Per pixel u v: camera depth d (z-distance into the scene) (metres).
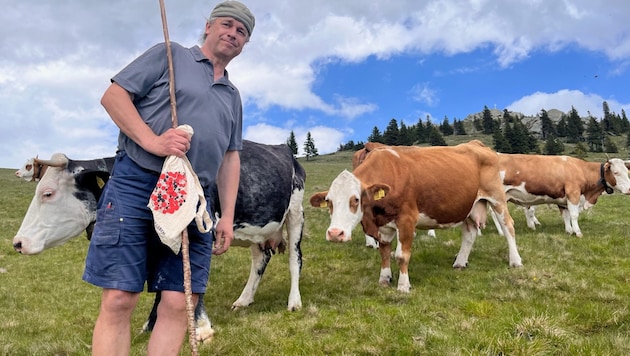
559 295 6.74
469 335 5.06
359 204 7.40
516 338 4.80
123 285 2.80
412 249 10.60
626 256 9.29
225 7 3.23
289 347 5.13
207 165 3.15
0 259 12.22
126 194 2.89
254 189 6.41
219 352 5.09
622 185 13.12
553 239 11.05
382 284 8.02
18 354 5.45
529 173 12.75
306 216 17.97
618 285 7.26
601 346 4.57
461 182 8.40
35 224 4.56
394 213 7.80
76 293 8.84
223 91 3.29
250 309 6.95
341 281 8.41
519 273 7.99
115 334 2.83
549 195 12.71
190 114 3.02
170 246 2.76
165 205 2.78
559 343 4.78
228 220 3.57
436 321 5.80
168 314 3.03
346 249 11.22
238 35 3.23
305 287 8.11
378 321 5.80
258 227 6.64
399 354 4.79
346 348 4.99
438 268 9.05
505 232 8.99
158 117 2.96
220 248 3.58
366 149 12.19
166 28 3.03
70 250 13.27
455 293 7.20
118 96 2.82
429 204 8.10
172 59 3.06
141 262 2.91
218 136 3.15
